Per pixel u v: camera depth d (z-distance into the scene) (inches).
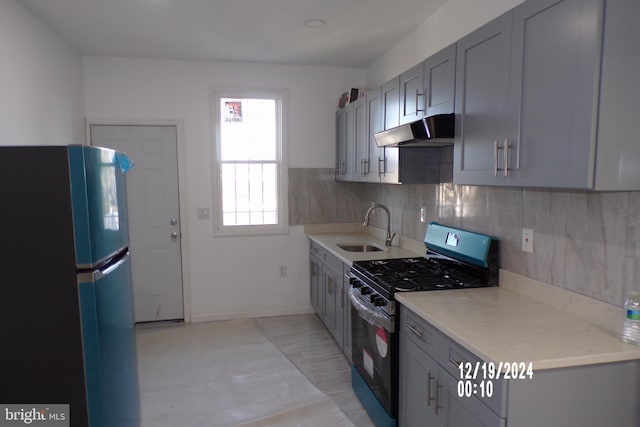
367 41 140.8
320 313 160.6
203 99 165.0
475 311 74.5
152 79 160.9
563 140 56.5
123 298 83.8
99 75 157.0
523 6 63.3
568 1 55.1
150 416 105.3
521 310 75.0
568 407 56.3
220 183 169.8
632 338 59.9
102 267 73.7
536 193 80.4
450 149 110.0
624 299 63.4
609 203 65.3
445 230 107.2
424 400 76.0
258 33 132.6
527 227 82.9
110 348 74.9
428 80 94.5
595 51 51.6
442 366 69.2
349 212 181.5
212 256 170.9
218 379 123.8
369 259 120.6
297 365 132.7
